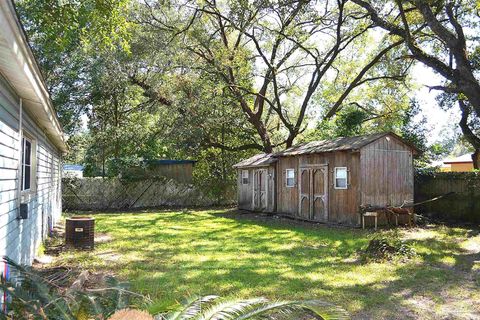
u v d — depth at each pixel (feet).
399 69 68.49
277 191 53.62
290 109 94.99
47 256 26.07
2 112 14.65
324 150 43.68
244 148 71.92
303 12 57.82
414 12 52.01
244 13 58.44
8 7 9.27
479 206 44.16
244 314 8.71
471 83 35.17
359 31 64.95
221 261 24.70
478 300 17.22
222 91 67.00
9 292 10.45
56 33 28.68
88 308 10.70
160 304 10.45
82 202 65.05
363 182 40.34
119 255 26.71
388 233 36.14
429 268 22.81
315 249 28.81
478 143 58.75
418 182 50.34
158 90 65.67
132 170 66.90
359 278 20.54
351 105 77.97
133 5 59.41
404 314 15.48
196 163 76.18
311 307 8.86
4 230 15.24
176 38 63.98
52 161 38.55
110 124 77.15
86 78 67.31
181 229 40.22
